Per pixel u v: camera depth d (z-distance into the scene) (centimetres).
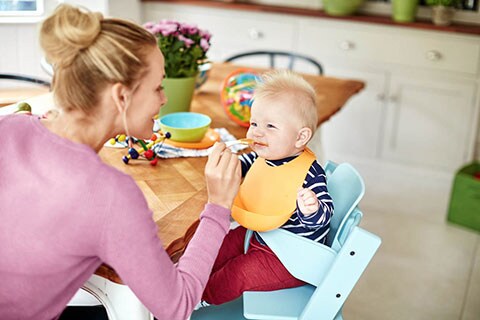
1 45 281
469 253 288
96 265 113
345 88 257
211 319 152
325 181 150
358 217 146
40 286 109
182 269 116
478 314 242
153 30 196
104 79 105
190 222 135
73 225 102
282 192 149
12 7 277
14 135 109
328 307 142
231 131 199
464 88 332
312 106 152
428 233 305
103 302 134
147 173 162
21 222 104
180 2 376
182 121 191
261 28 367
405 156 361
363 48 348
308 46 360
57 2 283
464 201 308
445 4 327
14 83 289
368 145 369
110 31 106
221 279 152
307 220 139
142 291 108
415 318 238
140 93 112
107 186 102
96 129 111
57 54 104
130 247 104
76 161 104
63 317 142
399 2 336
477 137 341
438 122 345
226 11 371
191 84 204
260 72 272
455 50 327
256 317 142
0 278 108
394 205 332
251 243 157
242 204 152
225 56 383
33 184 104
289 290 153
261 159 157
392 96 351
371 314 239
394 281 262
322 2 365
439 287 260
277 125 148
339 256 136
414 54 338
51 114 114
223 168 124
